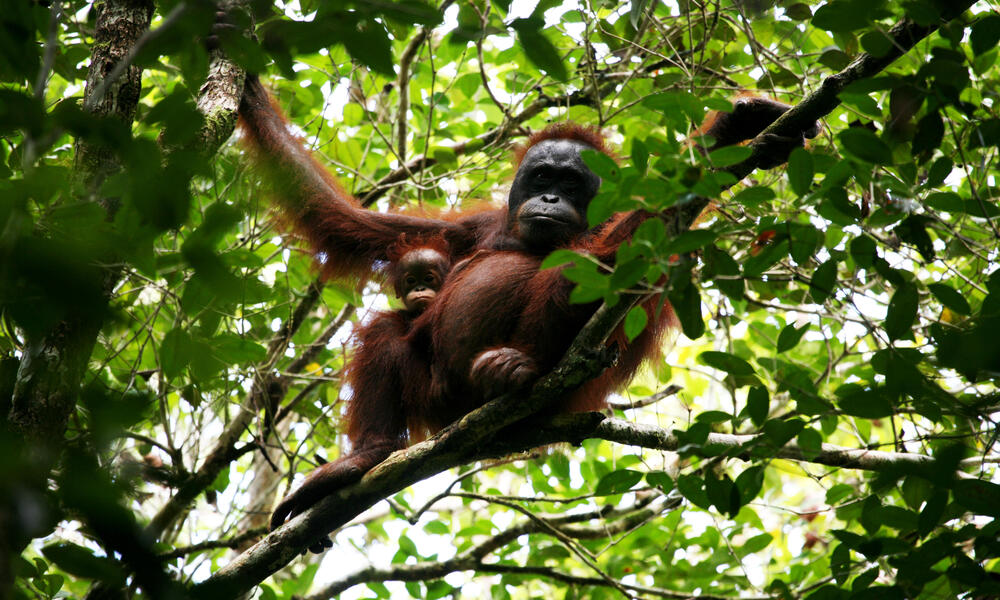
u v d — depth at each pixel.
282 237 11.74
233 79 8.76
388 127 15.44
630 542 14.06
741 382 11.66
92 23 10.47
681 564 13.10
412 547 13.38
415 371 10.04
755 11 11.20
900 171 7.50
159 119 5.57
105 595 8.61
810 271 11.12
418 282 10.53
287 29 5.65
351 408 10.05
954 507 7.57
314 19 5.59
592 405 9.87
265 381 11.64
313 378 11.97
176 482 7.44
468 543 14.56
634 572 13.34
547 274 9.18
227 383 10.69
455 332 9.45
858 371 11.62
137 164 4.86
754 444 7.34
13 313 4.51
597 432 8.65
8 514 3.68
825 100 7.56
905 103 6.96
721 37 12.14
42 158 7.82
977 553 7.16
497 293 9.38
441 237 11.28
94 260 4.19
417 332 10.12
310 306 13.02
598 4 12.42
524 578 13.64
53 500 4.19
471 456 8.77
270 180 11.22
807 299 11.05
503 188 12.95
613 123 13.42
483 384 8.61
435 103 15.03
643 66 12.78
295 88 13.90
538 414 8.80
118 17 7.84
